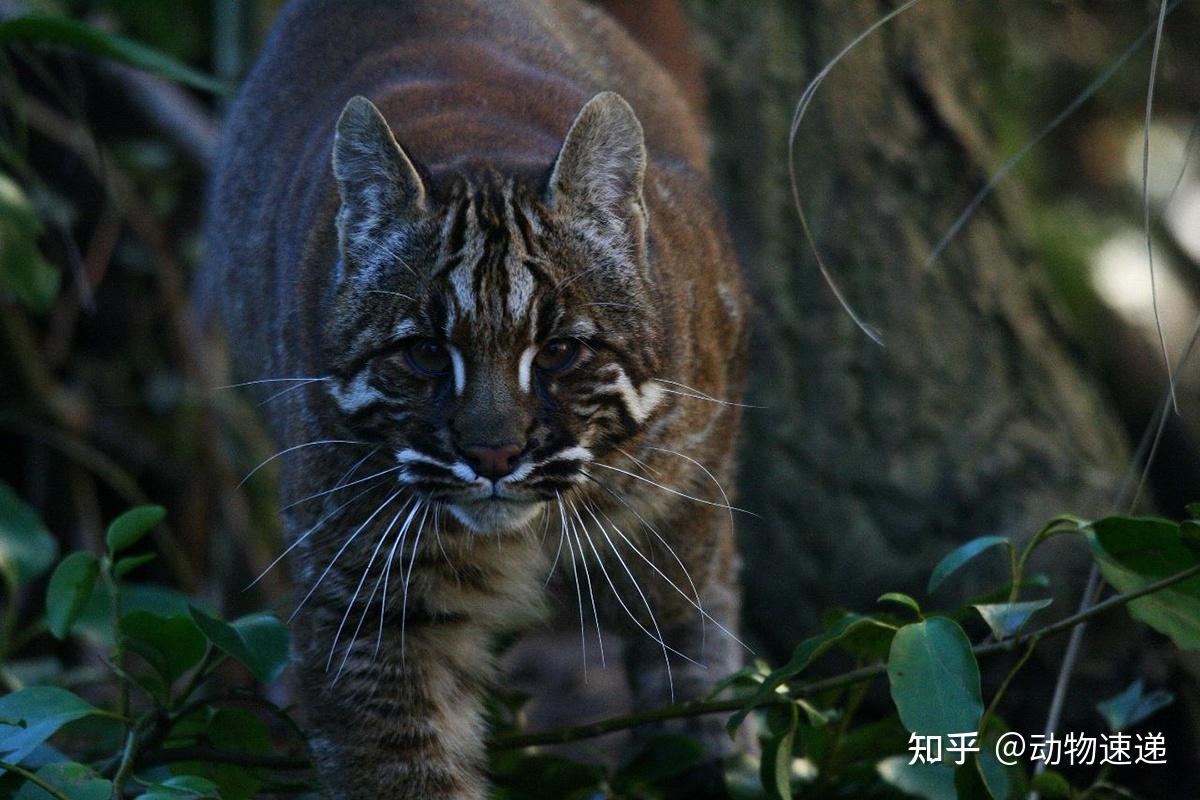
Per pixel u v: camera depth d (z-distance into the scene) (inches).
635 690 277.0
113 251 444.8
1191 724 279.6
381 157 207.2
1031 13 433.4
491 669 241.0
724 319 246.2
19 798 194.4
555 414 210.8
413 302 205.8
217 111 436.5
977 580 315.6
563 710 361.1
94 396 434.9
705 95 346.3
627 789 246.8
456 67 250.1
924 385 341.7
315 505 221.9
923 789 225.1
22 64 420.8
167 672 226.1
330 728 223.8
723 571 273.3
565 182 209.0
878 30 362.0
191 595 391.2
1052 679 292.4
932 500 331.3
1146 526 199.9
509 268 203.8
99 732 250.4
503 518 212.4
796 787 239.8
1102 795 245.0
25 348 409.7
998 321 350.9
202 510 422.0
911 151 357.7
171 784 198.8
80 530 419.2
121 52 277.7
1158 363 456.8
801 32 359.9
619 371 214.8
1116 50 429.7
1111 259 478.0
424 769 224.4
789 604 334.0
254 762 228.1
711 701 233.0
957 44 380.5
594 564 253.3
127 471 431.5
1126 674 287.9
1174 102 483.2
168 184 442.6
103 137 436.8
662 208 240.1
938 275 350.6
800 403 340.5
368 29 267.3
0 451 448.1
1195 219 501.0
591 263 210.7
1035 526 319.9
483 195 207.0
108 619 266.4
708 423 242.1
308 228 229.5
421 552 220.2
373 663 223.1
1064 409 347.6
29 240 294.7
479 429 204.4
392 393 209.9
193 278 422.0
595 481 225.5
